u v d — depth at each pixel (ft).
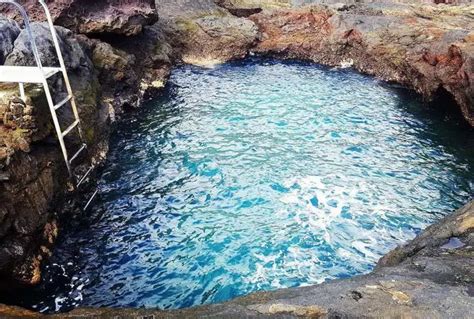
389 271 24.13
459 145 53.06
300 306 20.47
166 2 90.89
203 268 32.89
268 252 34.58
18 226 28.22
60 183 34.65
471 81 54.24
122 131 54.29
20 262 28.37
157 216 38.78
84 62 48.32
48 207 31.78
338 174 46.32
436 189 43.88
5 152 28.19
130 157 48.32
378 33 77.92
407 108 63.87
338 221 38.50
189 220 38.40
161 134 54.03
